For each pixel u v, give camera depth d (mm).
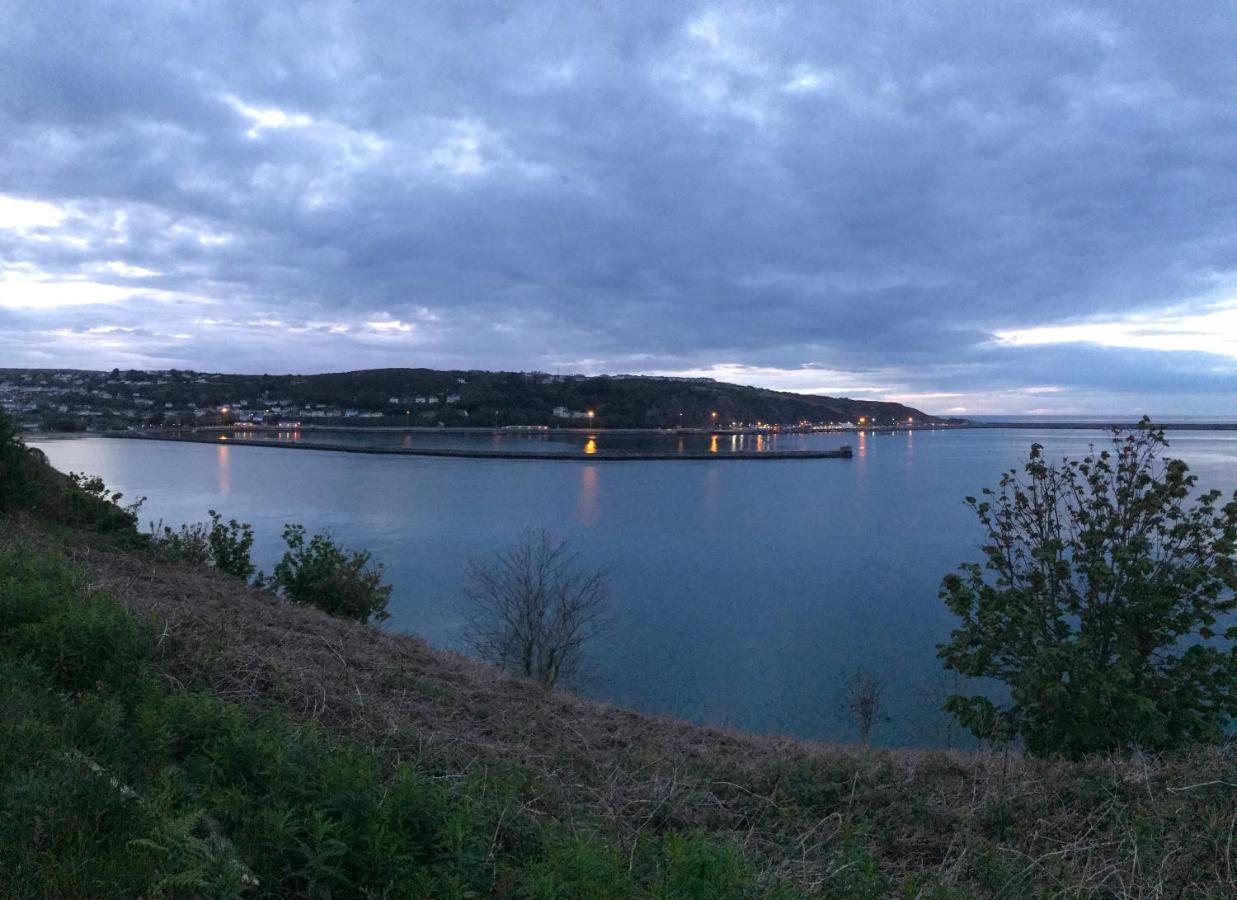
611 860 3633
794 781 5547
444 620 27312
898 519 59062
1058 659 6625
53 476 13805
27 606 5441
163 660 5531
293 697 5734
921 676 22156
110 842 3053
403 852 3455
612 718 7574
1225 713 7305
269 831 3363
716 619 29438
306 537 45500
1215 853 4137
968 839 4609
